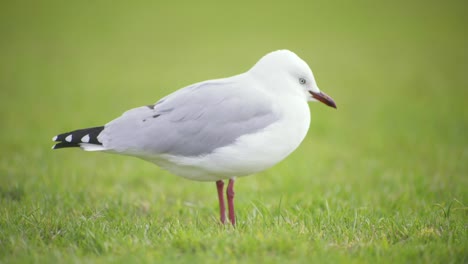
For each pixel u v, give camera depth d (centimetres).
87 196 1038
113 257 657
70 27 3644
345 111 2078
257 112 800
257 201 991
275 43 3259
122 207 974
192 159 807
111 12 4109
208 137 795
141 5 4366
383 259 654
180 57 2981
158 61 2906
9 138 1630
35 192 1033
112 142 808
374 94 2339
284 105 814
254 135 791
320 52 3098
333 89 2414
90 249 695
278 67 834
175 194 1164
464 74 2652
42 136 1669
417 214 899
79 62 2872
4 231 744
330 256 653
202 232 749
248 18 3962
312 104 2189
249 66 2714
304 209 928
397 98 2267
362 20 3912
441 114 1977
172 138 798
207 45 3250
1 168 1268
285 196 1115
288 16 4041
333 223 810
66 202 970
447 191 1075
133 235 746
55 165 1342
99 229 755
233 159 799
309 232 750
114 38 3412
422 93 2341
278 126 800
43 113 1972
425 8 4244
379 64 2880
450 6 4297
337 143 1678
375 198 1084
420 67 2808
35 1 4281
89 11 4109
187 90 833
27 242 705
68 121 1862
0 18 3772
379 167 1406
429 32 3572
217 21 3881
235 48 3147
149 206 1010
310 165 1428
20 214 826
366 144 1652
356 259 648
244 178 1311
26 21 3725
